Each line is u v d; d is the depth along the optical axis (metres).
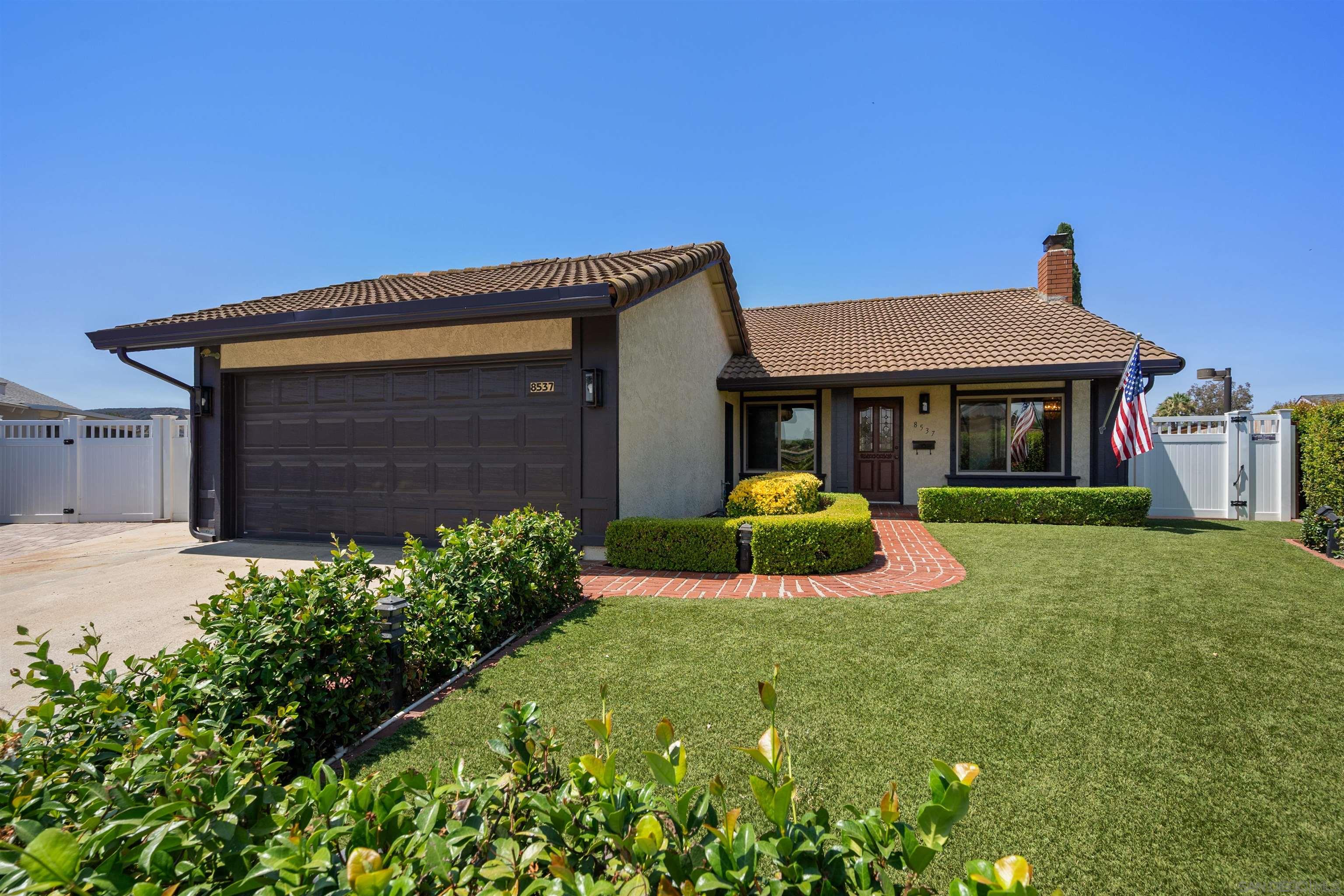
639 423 7.89
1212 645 4.12
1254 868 2.08
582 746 2.86
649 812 1.37
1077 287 18.28
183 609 5.48
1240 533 8.84
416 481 8.12
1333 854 2.14
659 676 3.70
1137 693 3.41
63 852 1.00
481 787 1.46
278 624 2.75
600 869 1.27
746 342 13.52
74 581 6.59
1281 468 10.52
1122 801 2.44
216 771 1.50
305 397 8.76
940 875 2.04
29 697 3.71
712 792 1.31
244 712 2.49
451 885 1.13
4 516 12.10
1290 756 2.76
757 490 8.20
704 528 6.68
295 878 1.05
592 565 7.12
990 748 2.84
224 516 9.07
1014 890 0.96
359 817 1.28
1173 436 11.14
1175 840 2.21
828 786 2.53
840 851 1.18
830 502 9.55
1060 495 9.92
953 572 6.43
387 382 8.30
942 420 12.78
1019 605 5.11
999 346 11.90
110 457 12.22
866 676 3.67
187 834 1.17
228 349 9.07
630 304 6.57
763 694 1.25
